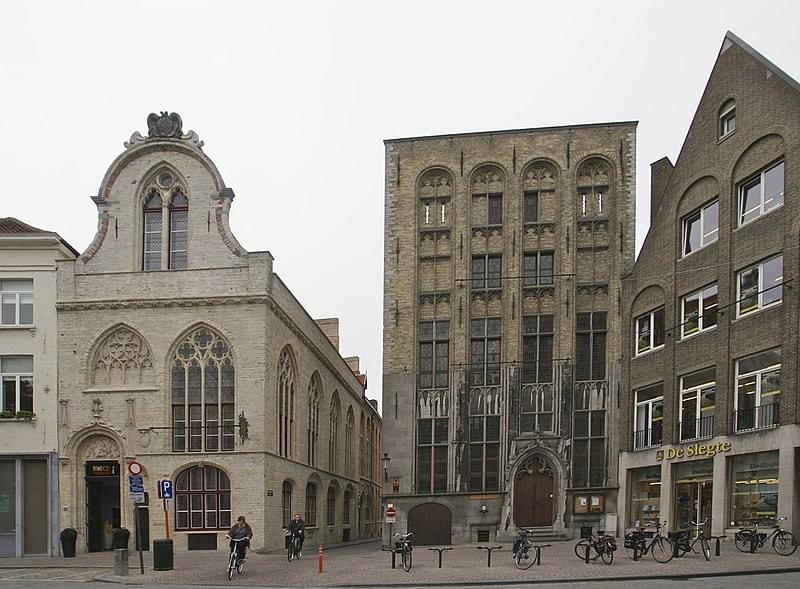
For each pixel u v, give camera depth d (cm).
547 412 3631
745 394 2705
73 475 3247
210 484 3206
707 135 3048
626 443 3362
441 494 3597
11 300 3388
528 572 2122
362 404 5925
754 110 2777
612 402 3559
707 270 2964
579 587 1814
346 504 5250
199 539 3159
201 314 3300
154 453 3212
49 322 3344
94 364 3325
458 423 3659
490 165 3828
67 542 3092
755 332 2664
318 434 4325
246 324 3275
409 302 3772
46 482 3259
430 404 3709
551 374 3647
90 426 3253
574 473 3547
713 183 2997
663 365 3169
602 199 3744
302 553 3338
